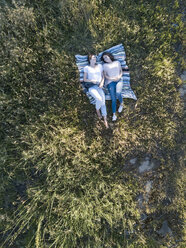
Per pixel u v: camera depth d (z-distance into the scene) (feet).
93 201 12.63
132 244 13.42
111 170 13.35
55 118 12.55
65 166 12.30
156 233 13.99
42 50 12.31
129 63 13.34
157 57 13.34
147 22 13.26
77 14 12.51
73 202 12.35
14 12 11.46
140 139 13.52
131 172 13.60
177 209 13.84
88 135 13.08
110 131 13.34
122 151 13.33
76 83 12.83
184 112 13.73
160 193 13.83
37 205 12.57
